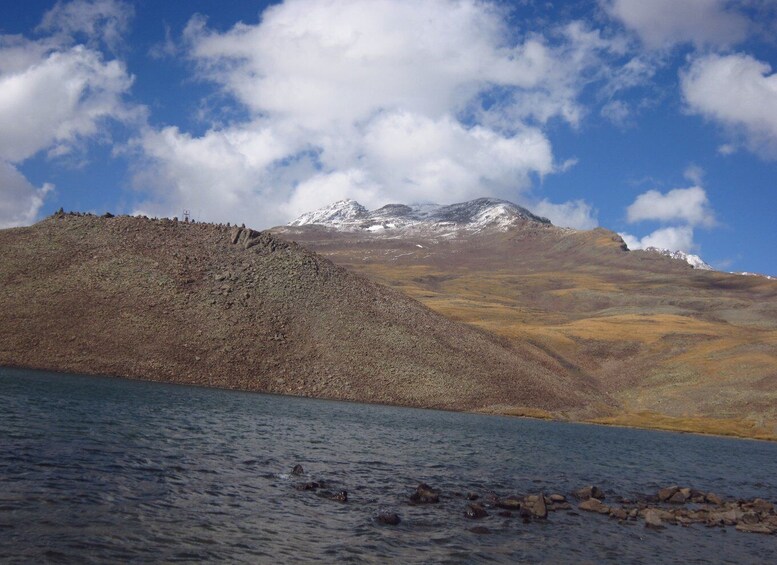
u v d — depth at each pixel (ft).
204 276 393.91
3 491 89.86
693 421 420.36
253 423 196.03
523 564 89.40
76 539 76.69
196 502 98.89
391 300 445.78
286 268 421.59
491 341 463.83
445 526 103.91
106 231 416.67
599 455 223.92
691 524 124.57
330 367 352.08
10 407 160.04
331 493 115.65
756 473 219.00
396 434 215.72
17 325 314.14
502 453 199.52
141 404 203.31
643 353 578.66
